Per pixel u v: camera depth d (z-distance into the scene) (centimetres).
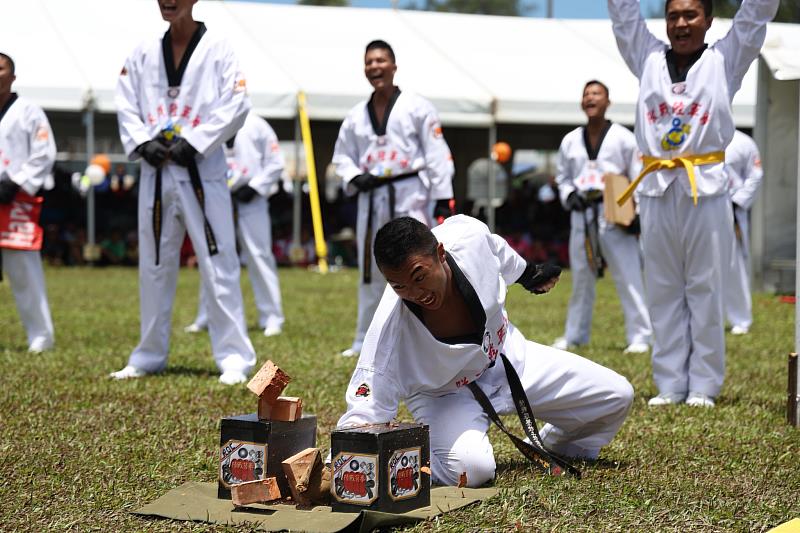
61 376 648
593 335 979
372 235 785
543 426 483
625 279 866
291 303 1238
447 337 383
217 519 350
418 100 782
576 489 392
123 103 662
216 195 662
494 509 361
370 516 332
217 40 655
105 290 1391
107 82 1653
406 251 347
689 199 584
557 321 1088
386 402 379
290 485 363
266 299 960
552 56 1928
